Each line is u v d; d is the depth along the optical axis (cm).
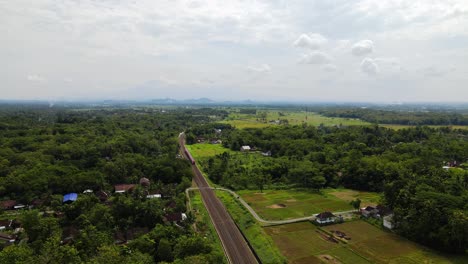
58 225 9256
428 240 9175
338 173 16450
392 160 17288
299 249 8906
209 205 12462
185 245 7800
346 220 11081
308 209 12181
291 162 17438
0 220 10188
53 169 13738
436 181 11794
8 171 13625
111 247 7556
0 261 6694
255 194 14112
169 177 14862
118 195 11806
